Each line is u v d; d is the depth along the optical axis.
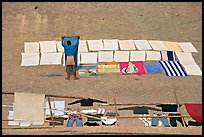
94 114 17.02
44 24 24.23
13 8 25.44
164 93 19.06
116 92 18.97
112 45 22.50
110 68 20.78
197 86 19.73
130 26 24.34
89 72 20.45
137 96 18.75
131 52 22.00
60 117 16.70
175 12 25.94
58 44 22.55
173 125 16.31
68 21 24.48
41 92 18.92
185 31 24.28
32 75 20.25
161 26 24.59
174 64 21.31
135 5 26.31
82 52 21.84
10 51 22.05
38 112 13.38
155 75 20.41
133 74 20.41
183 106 17.91
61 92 18.91
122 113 17.25
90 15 25.05
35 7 25.53
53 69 20.70
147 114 17.14
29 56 21.62
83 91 18.98
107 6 25.98
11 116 16.72
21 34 23.45
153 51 22.19
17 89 19.11
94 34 23.44
